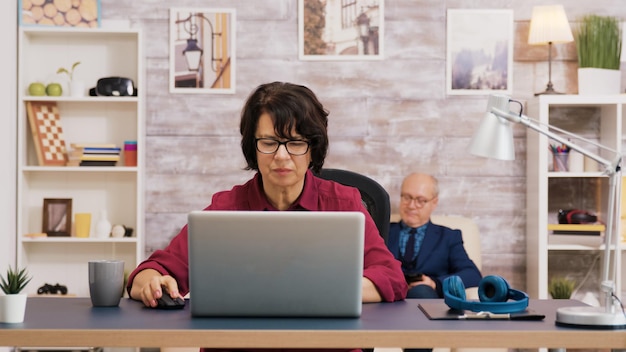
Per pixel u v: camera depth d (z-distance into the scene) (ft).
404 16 16.22
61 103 16.12
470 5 16.29
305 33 16.19
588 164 15.98
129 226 16.14
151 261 7.72
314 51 16.19
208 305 6.40
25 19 15.71
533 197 15.74
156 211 16.15
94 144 15.60
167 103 16.14
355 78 16.20
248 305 6.39
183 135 16.15
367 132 16.21
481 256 16.30
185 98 16.16
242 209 7.94
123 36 16.07
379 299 7.38
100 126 16.14
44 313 6.79
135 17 16.14
